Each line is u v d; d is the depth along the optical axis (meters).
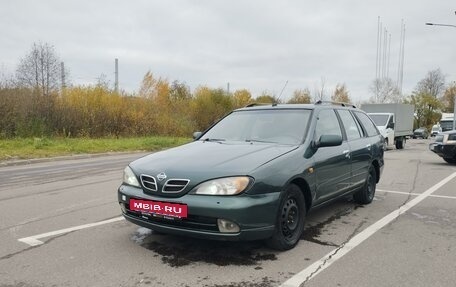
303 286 3.58
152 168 4.29
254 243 4.66
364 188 6.73
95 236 4.96
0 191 8.12
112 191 8.05
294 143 4.96
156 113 27.12
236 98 39.34
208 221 3.88
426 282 3.68
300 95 36.12
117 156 17.00
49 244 4.68
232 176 3.92
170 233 4.09
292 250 4.47
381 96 56.34
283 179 4.21
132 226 5.39
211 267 3.98
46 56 28.97
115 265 4.03
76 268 3.96
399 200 7.27
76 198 7.33
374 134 7.39
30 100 20.02
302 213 4.64
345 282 3.67
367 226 5.50
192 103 33.03
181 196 3.97
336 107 6.30
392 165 13.31
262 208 3.96
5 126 18.48
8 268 3.97
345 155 5.74
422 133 56.91
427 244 4.75
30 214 6.10
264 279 3.72
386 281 3.69
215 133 5.71
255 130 5.42
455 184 9.16
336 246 4.64
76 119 21.75
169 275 3.79
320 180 4.99
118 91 25.02
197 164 4.18
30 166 12.94
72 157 15.62
